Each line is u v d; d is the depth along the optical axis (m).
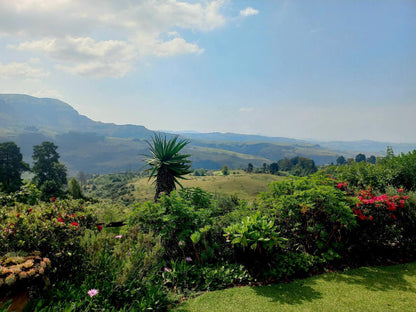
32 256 3.18
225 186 105.81
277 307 3.42
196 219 4.98
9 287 2.67
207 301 3.61
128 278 3.55
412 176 6.76
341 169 7.62
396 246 5.38
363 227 5.23
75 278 3.52
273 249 4.73
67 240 3.76
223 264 4.66
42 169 59.09
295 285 4.08
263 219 5.02
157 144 8.68
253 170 157.62
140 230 4.98
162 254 4.43
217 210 6.07
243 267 4.50
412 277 4.28
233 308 3.41
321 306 3.42
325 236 5.02
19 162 54.09
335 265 4.79
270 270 4.35
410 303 3.45
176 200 5.26
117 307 3.22
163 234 4.68
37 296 3.01
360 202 5.14
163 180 8.40
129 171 179.88
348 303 3.48
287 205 5.11
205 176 133.62
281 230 5.28
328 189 4.98
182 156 8.68
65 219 4.68
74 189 26.73
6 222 3.78
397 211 5.47
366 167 7.34
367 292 3.78
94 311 2.97
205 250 4.81
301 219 5.25
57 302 2.96
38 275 2.85
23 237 3.45
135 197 82.75
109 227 7.05
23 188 7.62
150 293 3.48
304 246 5.11
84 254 3.77
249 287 4.05
